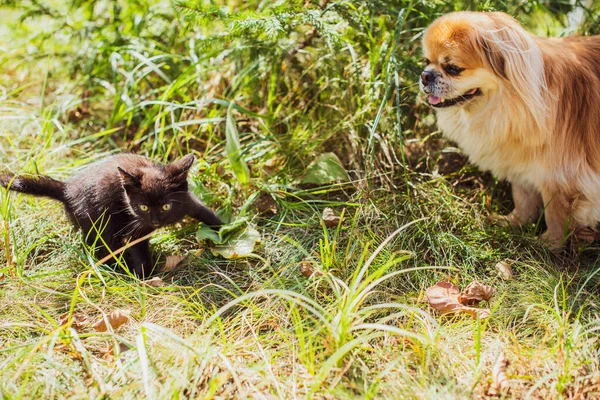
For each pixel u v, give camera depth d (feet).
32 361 3.09
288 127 4.33
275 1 4.37
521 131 3.66
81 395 2.97
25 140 4.45
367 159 4.14
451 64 3.61
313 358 3.05
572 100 3.66
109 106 4.79
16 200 3.96
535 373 3.08
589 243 3.82
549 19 4.71
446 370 3.08
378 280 3.17
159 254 3.76
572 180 3.73
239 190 4.10
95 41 4.78
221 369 3.09
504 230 3.89
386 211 3.95
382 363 3.13
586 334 3.19
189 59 4.50
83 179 3.74
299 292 3.48
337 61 4.33
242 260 3.71
